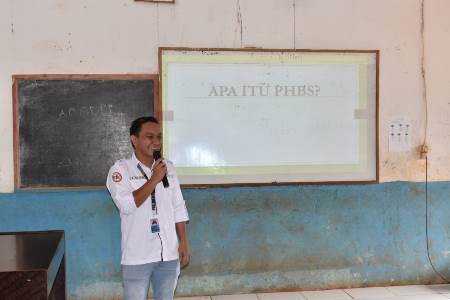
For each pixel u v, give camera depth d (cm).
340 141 416
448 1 427
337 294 410
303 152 412
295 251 416
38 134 384
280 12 407
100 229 393
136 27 391
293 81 409
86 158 390
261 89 405
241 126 404
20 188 383
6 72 380
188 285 405
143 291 284
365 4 417
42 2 381
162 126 394
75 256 391
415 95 425
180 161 398
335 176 417
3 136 382
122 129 392
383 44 420
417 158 427
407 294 408
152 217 284
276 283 414
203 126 400
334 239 420
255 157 407
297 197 413
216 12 399
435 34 426
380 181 424
